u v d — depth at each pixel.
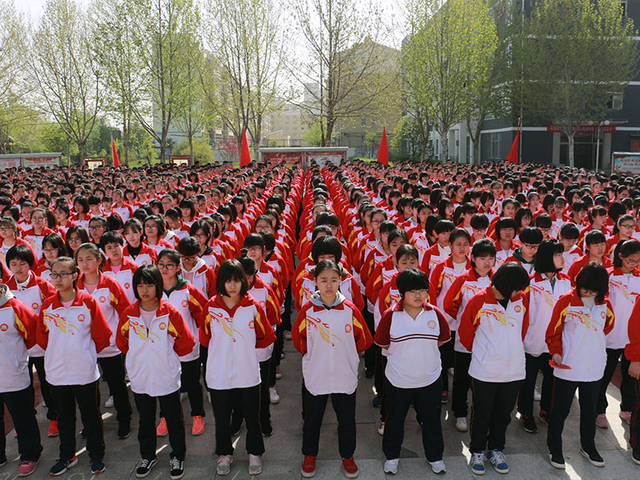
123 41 24.67
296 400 5.05
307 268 4.85
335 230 5.77
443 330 3.78
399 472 3.86
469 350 3.90
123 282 4.94
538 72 26.56
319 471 3.90
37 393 5.35
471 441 3.90
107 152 50.28
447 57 25.12
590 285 3.69
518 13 28.47
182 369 4.44
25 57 27.80
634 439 3.92
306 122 32.22
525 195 9.23
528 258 4.77
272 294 4.36
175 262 4.14
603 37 25.59
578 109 27.64
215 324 3.77
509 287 3.62
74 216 8.41
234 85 29.06
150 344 3.75
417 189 8.65
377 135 61.00
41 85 28.12
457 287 4.35
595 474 3.80
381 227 5.09
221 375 3.76
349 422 3.79
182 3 24.47
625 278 4.41
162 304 3.80
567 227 5.49
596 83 26.22
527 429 4.39
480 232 5.39
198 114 30.53
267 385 4.33
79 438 4.42
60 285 3.73
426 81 25.77
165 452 4.19
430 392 3.73
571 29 25.70
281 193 10.01
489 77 28.11
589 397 3.84
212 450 4.22
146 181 12.27
